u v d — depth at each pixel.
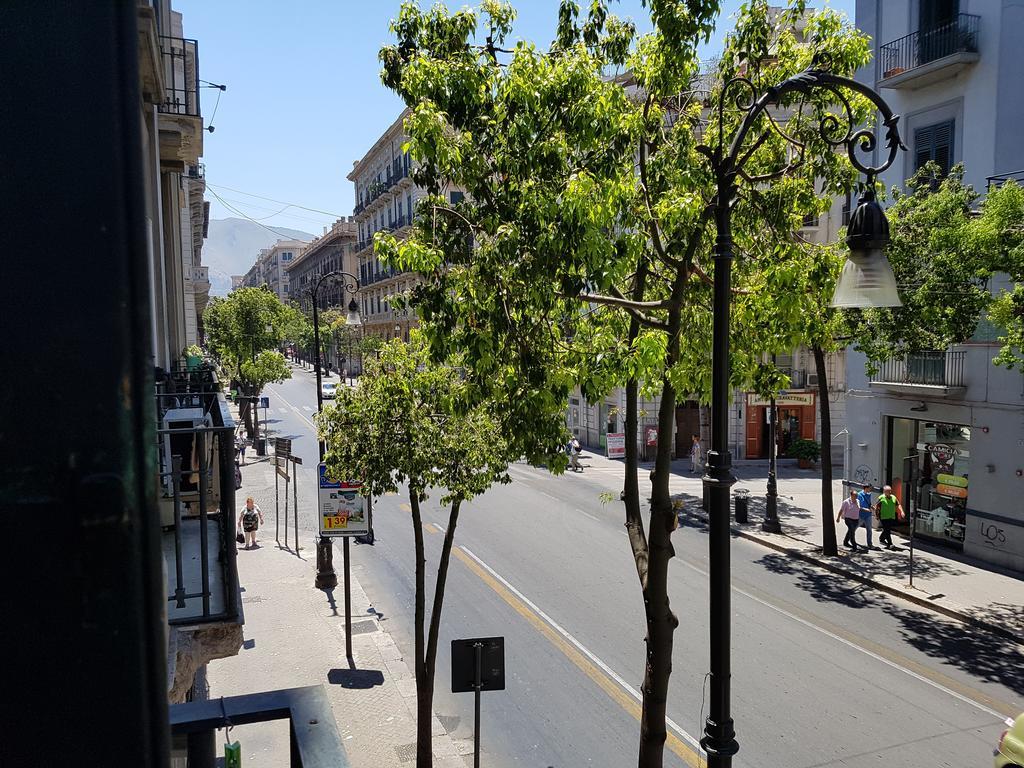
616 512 22.31
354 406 9.55
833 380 31.23
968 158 17.14
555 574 16.47
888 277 5.04
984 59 16.64
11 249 0.49
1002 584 15.28
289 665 12.18
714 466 5.01
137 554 0.51
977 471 17.06
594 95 7.17
